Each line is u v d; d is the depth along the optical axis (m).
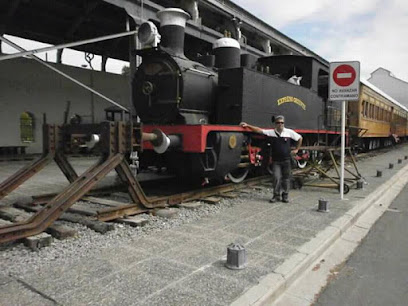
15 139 14.46
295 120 8.79
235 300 2.62
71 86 16.09
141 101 6.68
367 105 16.48
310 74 9.68
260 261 3.39
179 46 6.86
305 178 8.67
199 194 6.04
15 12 12.70
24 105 14.62
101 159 4.66
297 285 3.17
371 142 19.33
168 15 6.80
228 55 7.83
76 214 4.81
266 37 16.00
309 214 5.25
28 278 2.92
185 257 3.44
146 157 7.25
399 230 5.00
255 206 5.75
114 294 2.68
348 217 5.11
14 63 14.20
